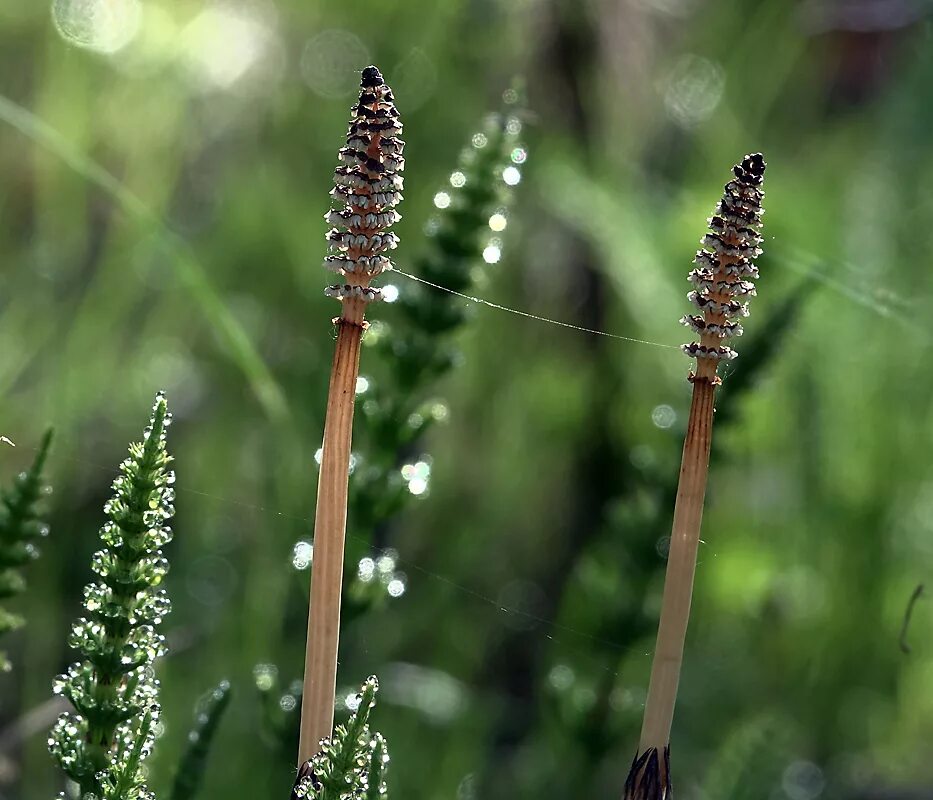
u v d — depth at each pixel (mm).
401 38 6188
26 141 5727
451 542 5539
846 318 5723
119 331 5918
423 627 5211
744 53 7113
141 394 6094
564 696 4250
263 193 6090
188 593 5406
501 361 6039
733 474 5750
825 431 5785
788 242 5812
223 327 3881
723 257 1969
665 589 2014
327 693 1927
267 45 6188
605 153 6234
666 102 6793
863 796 5254
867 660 5543
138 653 1997
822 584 5609
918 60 7062
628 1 6457
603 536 5289
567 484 5980
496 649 5633
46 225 5836
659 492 4238
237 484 5711
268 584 4645
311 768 1921
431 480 5621
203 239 6102
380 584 3053
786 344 4523
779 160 7340
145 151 5906
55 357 5664
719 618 5609
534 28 6117
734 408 4109
